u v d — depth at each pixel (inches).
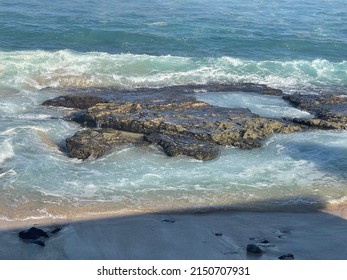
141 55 1250.6
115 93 1024.2
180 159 786.8
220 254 558.9
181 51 1387.8
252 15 1843.0
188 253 560.4
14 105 951.6
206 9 1903.3
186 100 957.8
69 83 1079.0
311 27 1713.8
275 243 586.2
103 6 1855.3
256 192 713.0
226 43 1475.1
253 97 1043.9
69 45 1400.1
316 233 616.1
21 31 1465.3
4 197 666.8
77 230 599.2
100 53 1246.3
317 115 957.8
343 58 1417.3
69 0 1915.6
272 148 836.6
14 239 573.0
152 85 1098.7
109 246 569.9
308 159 810.2
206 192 706.2
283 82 1160.2
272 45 1489.9
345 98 1031.0
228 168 771.4
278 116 957.2
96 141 800.3
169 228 614.5
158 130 843.4
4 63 1131.3
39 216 629.6
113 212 647.8
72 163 765.9
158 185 717.3
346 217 663.8
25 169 736.3
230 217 652.1
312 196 710.5
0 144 795.4
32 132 847.1
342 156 823.7
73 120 901.2
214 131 841.5
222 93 1056.2
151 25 1608.0
